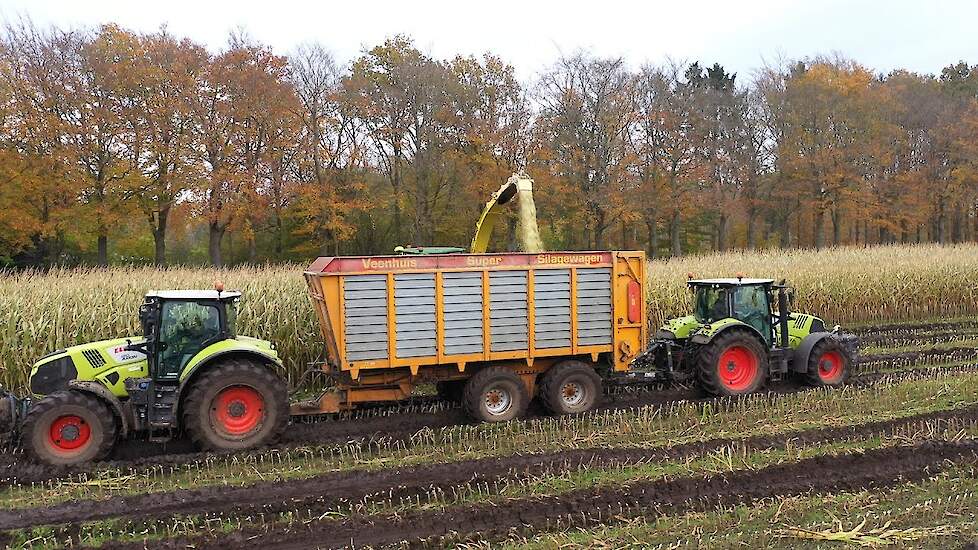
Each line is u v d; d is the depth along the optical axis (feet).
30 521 23.03
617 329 35.12
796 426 31.68
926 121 145.07
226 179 95.91
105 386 29.37
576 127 113.09
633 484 25.20
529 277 33.58
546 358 34.88
